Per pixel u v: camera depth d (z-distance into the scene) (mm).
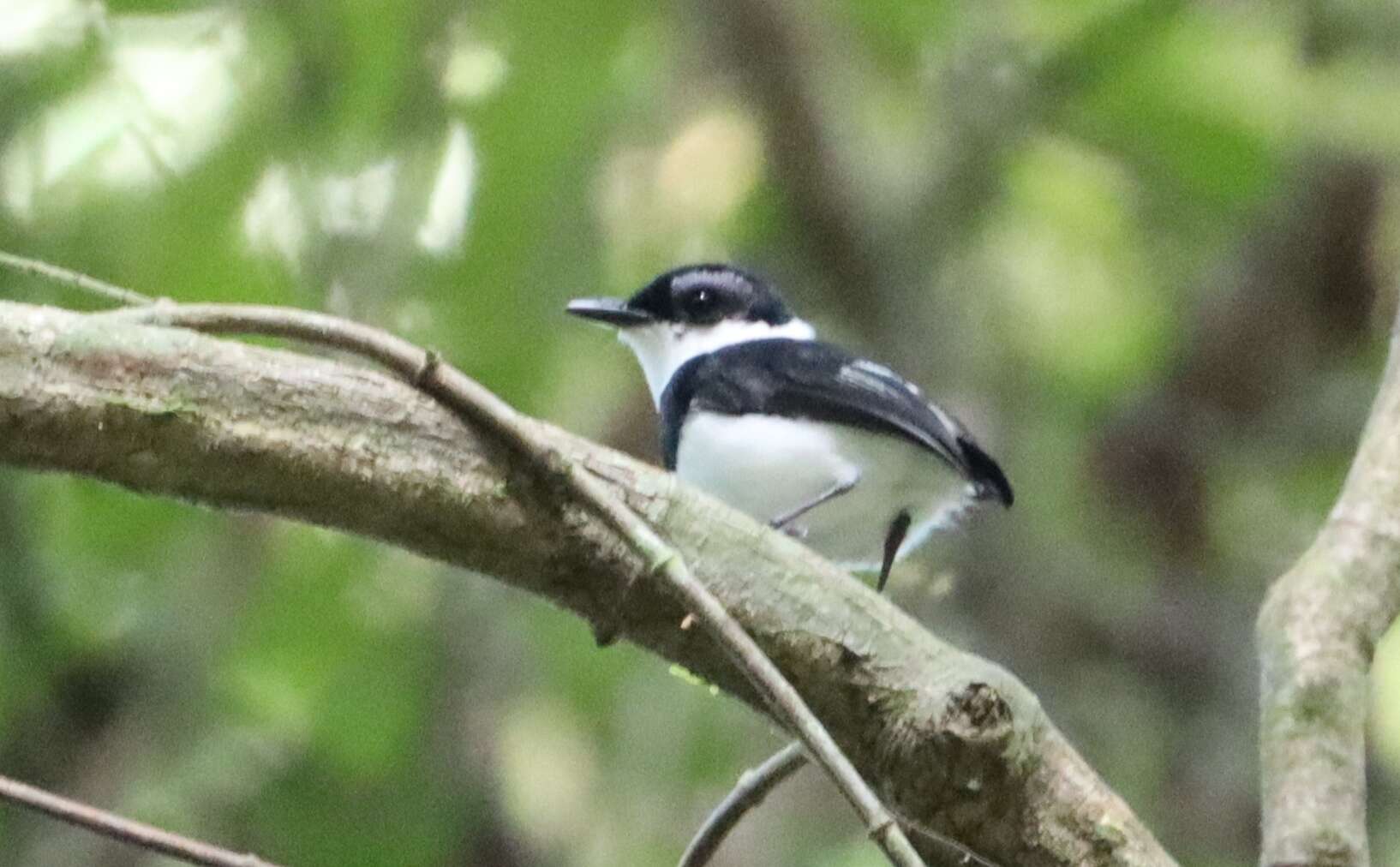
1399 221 12984
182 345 4516
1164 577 12672
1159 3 11852
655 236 12617
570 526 4727
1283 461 13039
